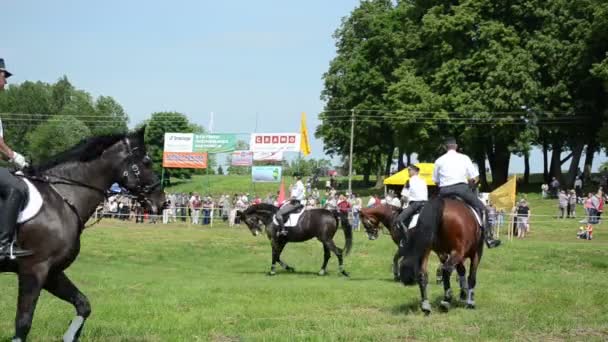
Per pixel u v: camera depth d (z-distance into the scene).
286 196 45.59
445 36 49.66
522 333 9.02
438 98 48.41
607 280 17.34
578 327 9.45
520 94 45.62
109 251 25.03
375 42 59.53
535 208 42.34
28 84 111.06
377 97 60.81
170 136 46.69
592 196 32.69
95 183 7.94
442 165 11.80
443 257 11.51
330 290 13.62
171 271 20.31
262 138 45.31
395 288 14.50
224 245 27.83
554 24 46.44
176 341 8.25
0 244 7.02
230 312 10.83
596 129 48.00
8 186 7.16
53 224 7.41
